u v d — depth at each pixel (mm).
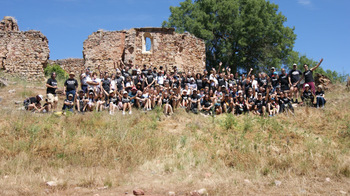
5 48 22047
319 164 8297
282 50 34844
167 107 13367
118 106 13672
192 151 9398
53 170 7766
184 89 15531
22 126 10367
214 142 10156
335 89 19375
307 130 11852
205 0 32906
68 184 6902
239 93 14203
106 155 8852
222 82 16141
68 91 13812
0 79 18656
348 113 13297
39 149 9164
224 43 32969
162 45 23812
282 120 12617
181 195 6262
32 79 21984
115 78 15836
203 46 25984
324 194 6379
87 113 12172
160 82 16156
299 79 15430
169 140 10094
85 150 9227
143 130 11031
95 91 14641
